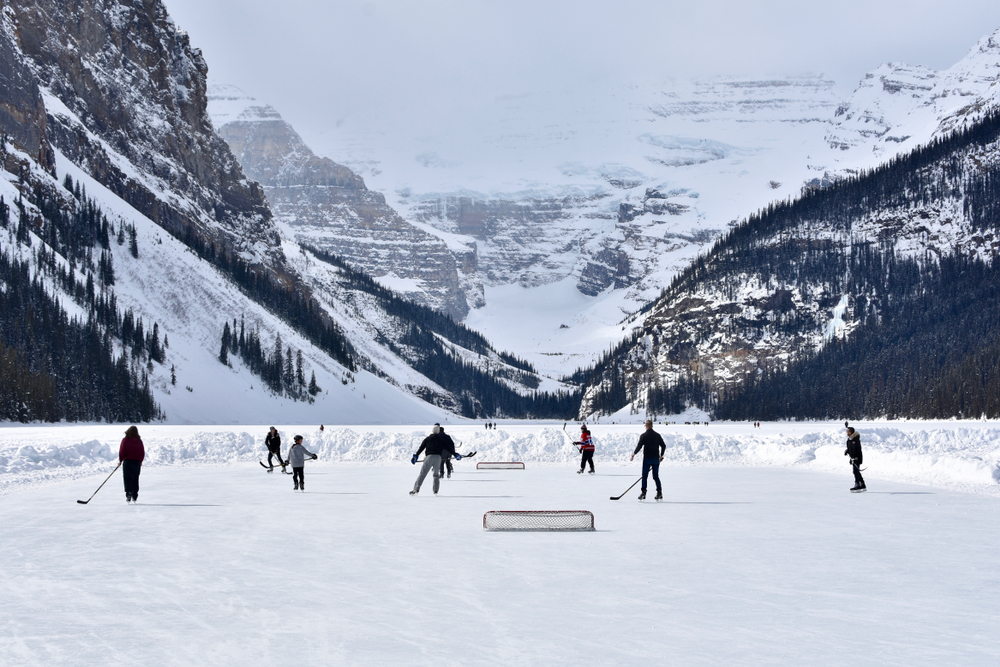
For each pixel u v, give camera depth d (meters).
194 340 167.50
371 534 22.08
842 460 50.81
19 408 107.19
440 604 14.34
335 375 197.75
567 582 16.16
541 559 18.59
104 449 48.00
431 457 32.34
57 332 126.75
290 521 24.53
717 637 12.33
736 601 14.62
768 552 19.55
